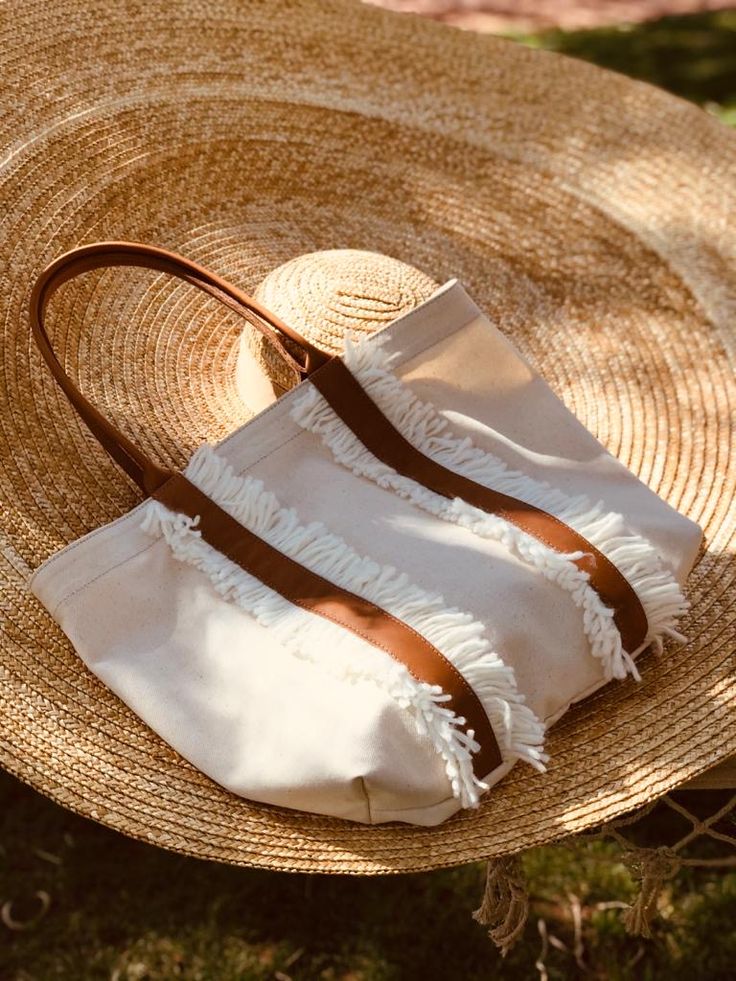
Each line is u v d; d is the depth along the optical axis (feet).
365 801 2.57
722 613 3.08
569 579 2.84
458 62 4.64
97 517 3.17
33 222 3.62
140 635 2.83
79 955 4.06
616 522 2.94
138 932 4.12
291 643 2.71
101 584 2.82
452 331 3.20
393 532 2.96
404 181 4.38
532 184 4.43
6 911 4.17
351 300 3.41
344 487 3.05
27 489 3.12
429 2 9.34
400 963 4.03
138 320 3.76
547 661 2.78
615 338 4.05
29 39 3.88
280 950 4.07
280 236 4.18
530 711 2.69
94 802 2.64
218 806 2.69
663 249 4.23
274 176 4.24
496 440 3.16
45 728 2.73
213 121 4.18
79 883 4.25
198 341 3.86
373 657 2.62
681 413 3.77
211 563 2.86
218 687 2.74
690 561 3.08
